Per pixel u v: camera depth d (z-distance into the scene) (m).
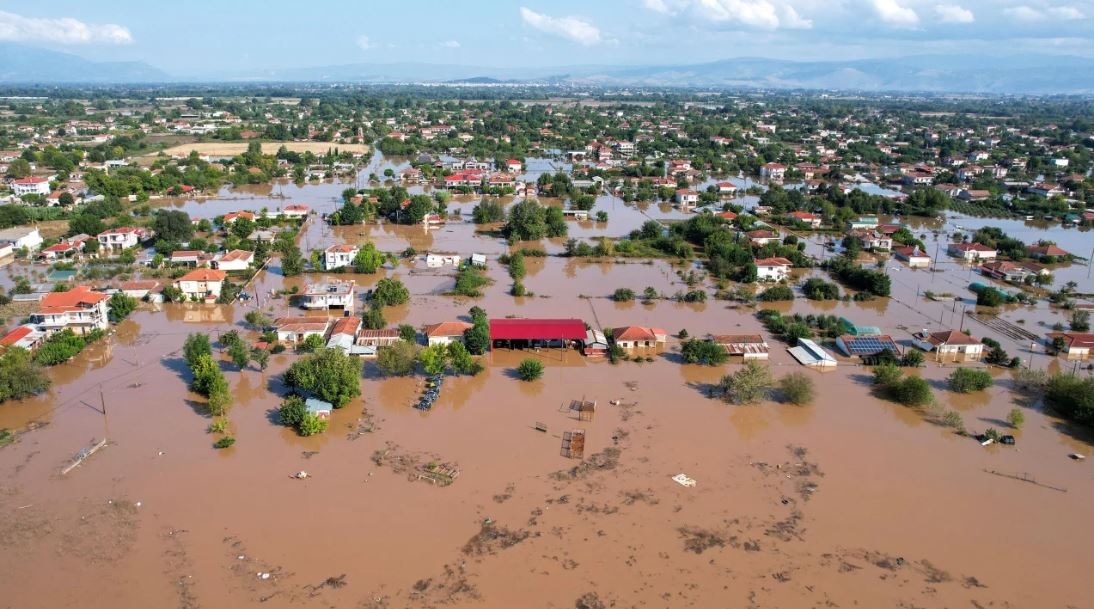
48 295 99.06
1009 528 59.28
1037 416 79.12
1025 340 102.19
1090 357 96.00
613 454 69.38
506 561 54.34
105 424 73.50
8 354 81.56
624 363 91.88
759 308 115.25
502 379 86.56
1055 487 65.19
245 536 56.53
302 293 112.00
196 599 50.06
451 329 95.12
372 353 91.19
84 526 57.41
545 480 64.81
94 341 95.06
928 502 62.62
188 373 86.31
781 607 50.38
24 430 72.06
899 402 81.75
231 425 73.75
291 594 50.66
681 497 62.69
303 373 78.19
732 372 89.38
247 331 100.12
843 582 52.84
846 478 66.12
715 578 53.06
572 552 55.47
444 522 58.66
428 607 49.69
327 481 64.00
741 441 72.44
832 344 99.00
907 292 125.31
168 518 58.59
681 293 121.31
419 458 67.94
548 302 115.94
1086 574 54.06
